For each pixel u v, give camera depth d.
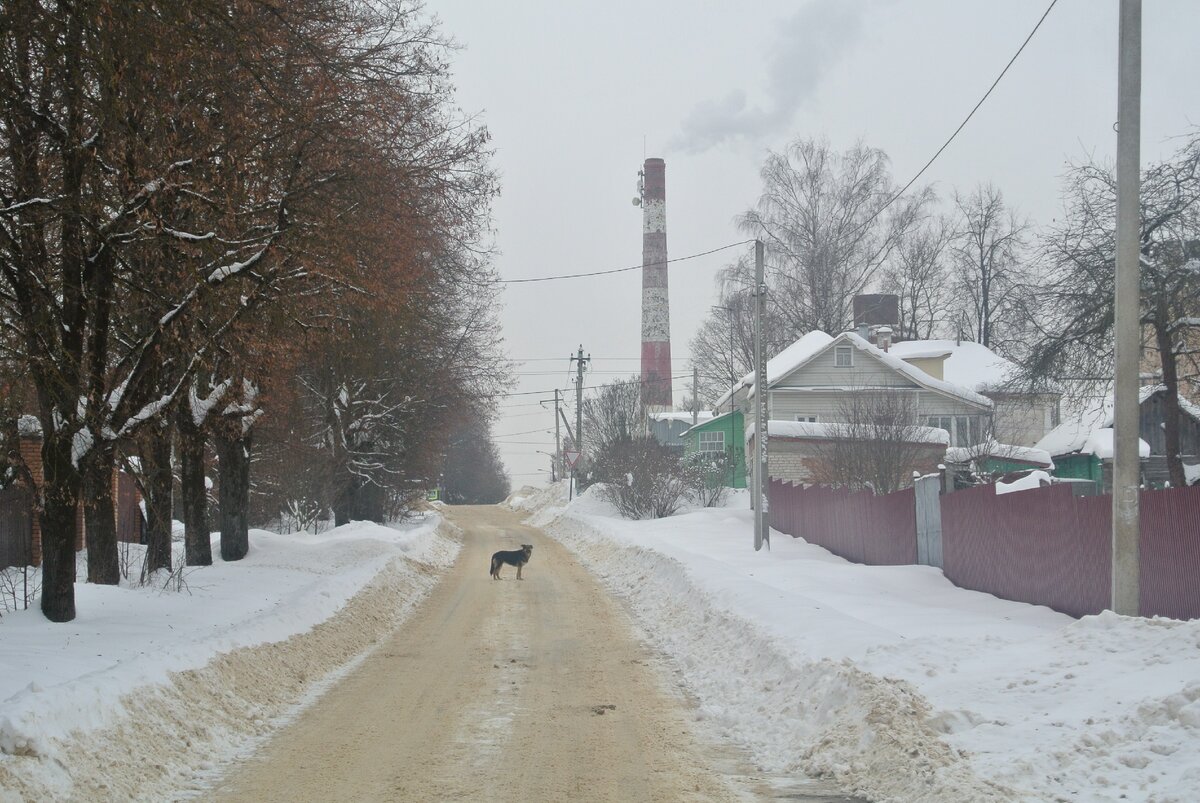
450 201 19.14
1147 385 33.94
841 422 45.00
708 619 17.52
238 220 14.96
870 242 56.78
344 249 15.27
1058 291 24.97
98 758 8.27
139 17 11.12
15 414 13.92
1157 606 13.48
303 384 33.50
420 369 36.22
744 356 66.56
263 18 13.36
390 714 11.48
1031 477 19.92
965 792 7.24
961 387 49.84
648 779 8.83
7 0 10.26
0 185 12.95
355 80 15.31
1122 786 6.95
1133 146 11.86
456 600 23.41
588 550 37.62
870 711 9.29
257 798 8.26
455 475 112.94
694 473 49.38
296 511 40.50
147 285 15.49
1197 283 22.58
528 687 13.09
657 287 71.69
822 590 19.77
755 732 10.53
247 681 12.13
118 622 14.01
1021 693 9.41
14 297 13.04
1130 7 11.86
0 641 11.87
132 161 12.96
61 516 13.75
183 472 23.78
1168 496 13.22
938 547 22.39
